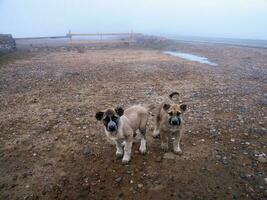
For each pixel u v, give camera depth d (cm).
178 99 254
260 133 174
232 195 115
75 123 198
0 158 150
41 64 489
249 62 504
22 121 204
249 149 154
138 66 456
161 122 148
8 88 307
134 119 146
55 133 182
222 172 131
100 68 440
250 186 120
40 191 122
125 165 140
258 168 134
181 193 117
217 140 166
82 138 173
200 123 192
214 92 279
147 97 264
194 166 137
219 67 450
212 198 113
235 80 344
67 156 151
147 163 142
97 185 125
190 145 160
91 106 238
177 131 145
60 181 128
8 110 231
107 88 303
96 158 148
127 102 248
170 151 154
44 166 142
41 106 240
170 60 533
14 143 168
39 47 822
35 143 168
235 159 143
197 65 466
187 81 337
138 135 175
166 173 132
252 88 298
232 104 236
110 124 128
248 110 219
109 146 162
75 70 421
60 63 503
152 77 362
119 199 115
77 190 122
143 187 122
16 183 128
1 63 493
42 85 321
